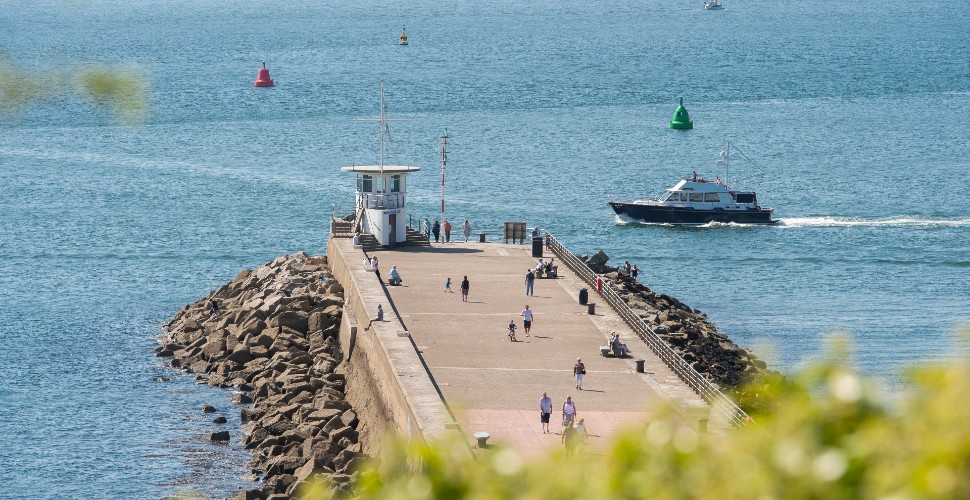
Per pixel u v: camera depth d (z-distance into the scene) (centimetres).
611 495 2044
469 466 2233
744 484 1930
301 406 13538
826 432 1936
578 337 14062
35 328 17900
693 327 16288
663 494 2005
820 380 2052
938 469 1775
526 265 18038
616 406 11519
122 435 13338
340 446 12650
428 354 13212
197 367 15788
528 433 10775
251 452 12775
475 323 14600
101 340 17300
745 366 15038
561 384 12250
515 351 13425
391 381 12131
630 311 14538
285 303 16850
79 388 15000
